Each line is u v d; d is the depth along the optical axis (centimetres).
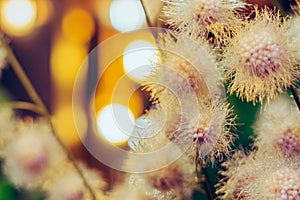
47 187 22
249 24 19
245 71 19
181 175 19
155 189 19
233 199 19
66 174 22
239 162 19
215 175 20
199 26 19
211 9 19
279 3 20
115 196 20
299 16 20
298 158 19
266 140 19
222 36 19
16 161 22
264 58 19
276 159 19
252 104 21
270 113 20
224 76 19
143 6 20
